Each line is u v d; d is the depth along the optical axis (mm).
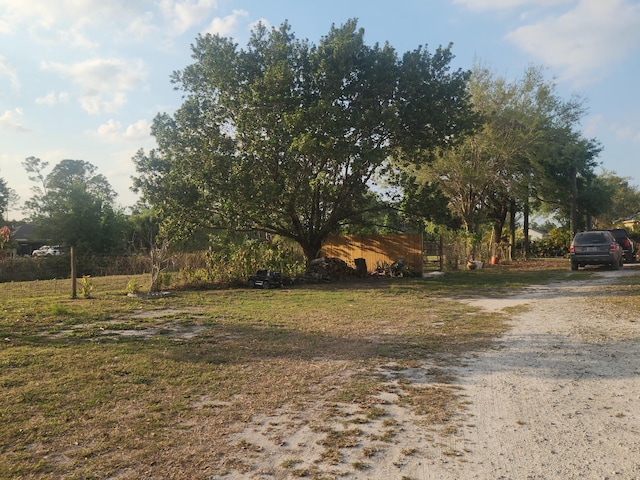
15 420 4203
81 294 13945
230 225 18219
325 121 16625
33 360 6184
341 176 19547
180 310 10930
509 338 7625
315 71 18047
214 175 17203
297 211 19734
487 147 27844
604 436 3900
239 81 18375
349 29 18250
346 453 3639
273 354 6719
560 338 7480
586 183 37844
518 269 24219
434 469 3375
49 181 64500
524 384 5293
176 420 4277
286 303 12164
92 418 4281
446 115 18594
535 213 44031
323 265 19047
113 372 5703
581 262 21062
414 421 4273
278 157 17672
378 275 20422
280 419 4332
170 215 17719
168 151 18328
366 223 21969
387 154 17906
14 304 11531
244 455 3602
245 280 16719
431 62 18797
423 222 22219
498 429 4074
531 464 3434
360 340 7668
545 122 29359
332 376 5672
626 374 5543
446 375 5688
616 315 9352
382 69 18078
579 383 5281
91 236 41344
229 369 5934
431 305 11688
